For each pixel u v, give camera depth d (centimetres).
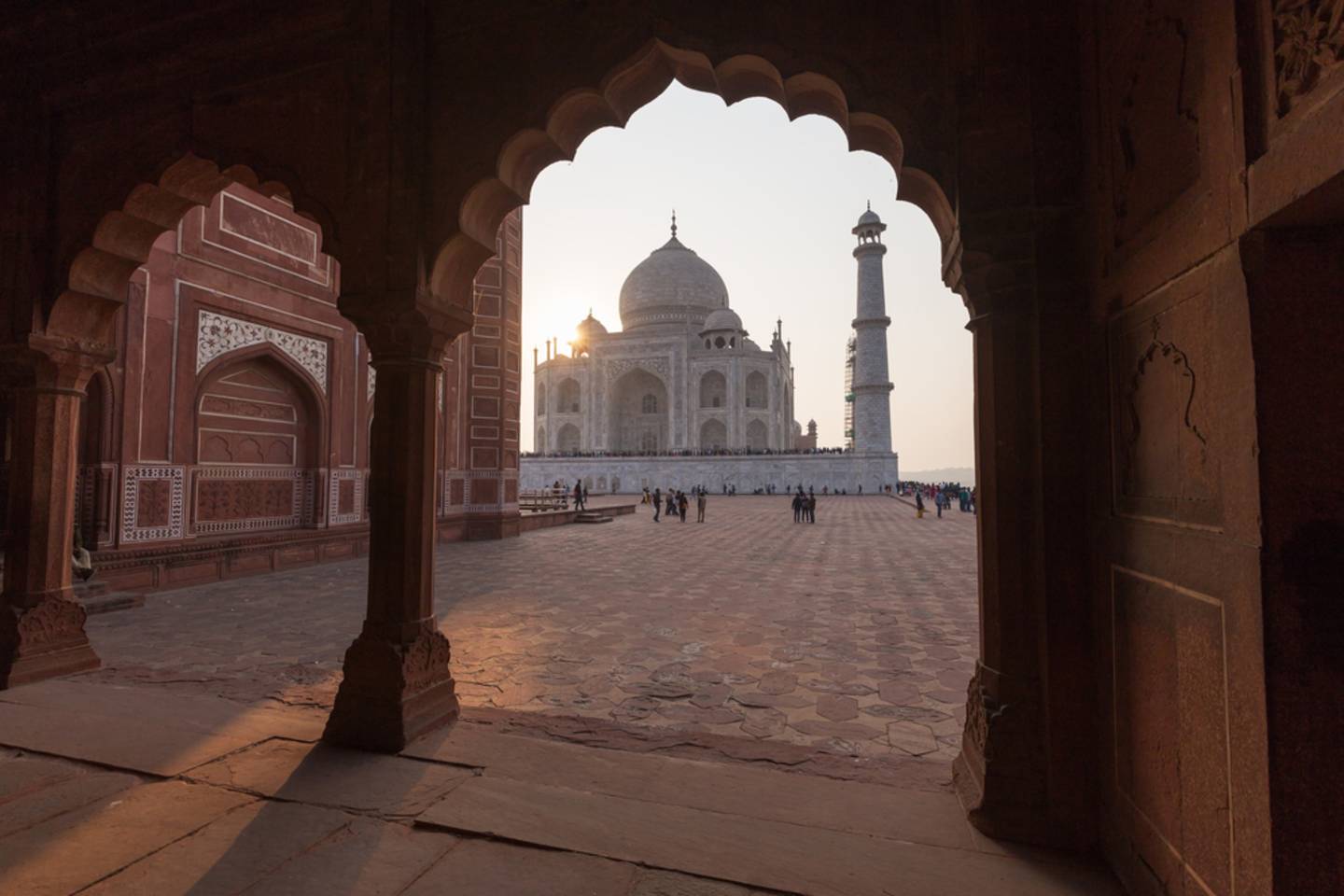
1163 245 177
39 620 394
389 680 294
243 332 825
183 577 746
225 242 801
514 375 1401
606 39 294
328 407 950
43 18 379
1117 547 207
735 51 273
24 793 246
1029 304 235
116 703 345
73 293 394
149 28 363
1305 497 133
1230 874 146
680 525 1773
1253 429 137
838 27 263
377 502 311
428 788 251
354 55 328
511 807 236
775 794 249
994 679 234
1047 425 230
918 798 248
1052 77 237
